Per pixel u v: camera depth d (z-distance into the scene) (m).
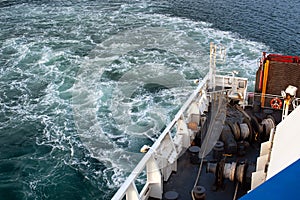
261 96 13.10
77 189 19.36
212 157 10.64
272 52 36.38
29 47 38.69
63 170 20.78
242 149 10.83
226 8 50.16
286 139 7.54
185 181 9.95
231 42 38.72
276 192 5.28
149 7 51.56
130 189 8.23
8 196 19.39
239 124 11.09
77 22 46.19
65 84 31.22
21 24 45.56
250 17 46.25
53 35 42.03
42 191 19.56
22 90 30.27
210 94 12.74
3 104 28.09
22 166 21.45
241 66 32.94
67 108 27.33
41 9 51.12
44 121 25.77
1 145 23.33
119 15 48.50
